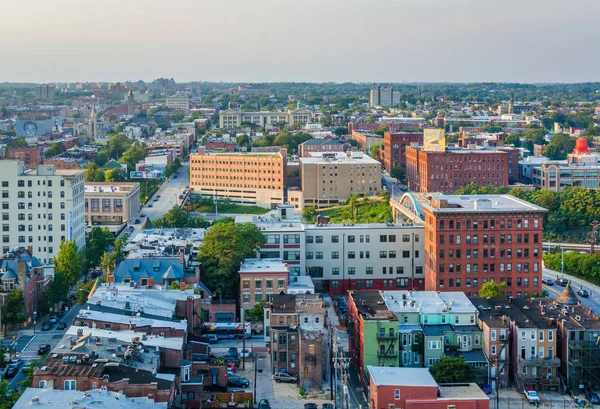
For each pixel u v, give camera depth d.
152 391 179.25
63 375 181.62
